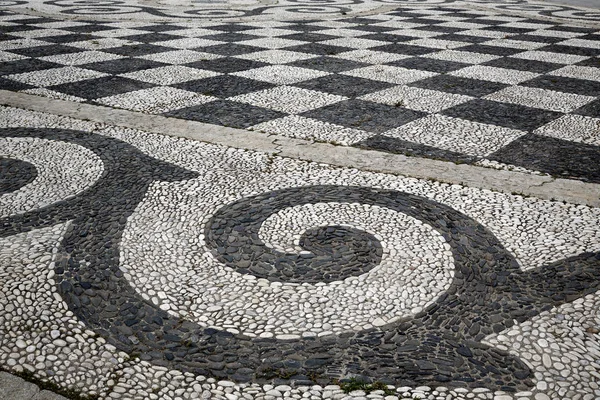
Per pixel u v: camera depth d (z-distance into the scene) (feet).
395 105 13.43
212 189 9.11
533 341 5.82
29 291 6.50
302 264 7.14
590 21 26.48
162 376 5.34
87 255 7.25
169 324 6.04
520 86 15.19
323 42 20.49
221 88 14.66
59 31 22.02
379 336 5.89
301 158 10.35
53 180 9.37
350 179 9.51
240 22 24.71
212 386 5.24
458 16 27.43
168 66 16.83
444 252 7.43
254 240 7.66
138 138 11.26
